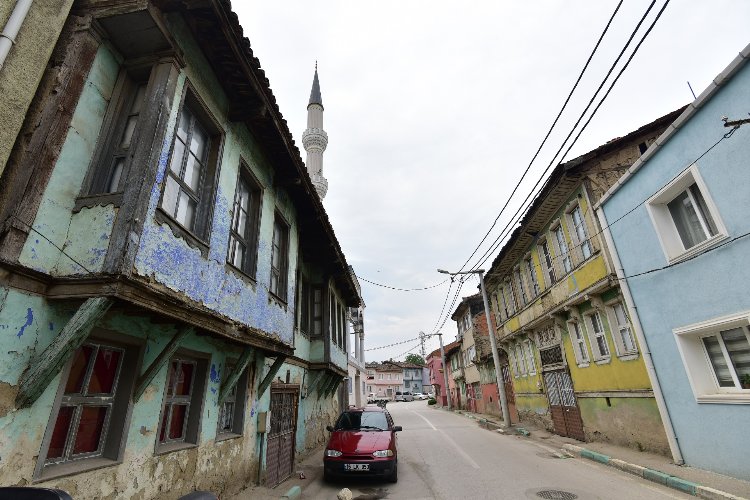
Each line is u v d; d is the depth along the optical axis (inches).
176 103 184.2
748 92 251.0
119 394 167.8
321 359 498.9
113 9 167.8
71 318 133.0
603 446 427.5
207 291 199.6
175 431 211.5
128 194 151.9
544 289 575.5
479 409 1120.2
